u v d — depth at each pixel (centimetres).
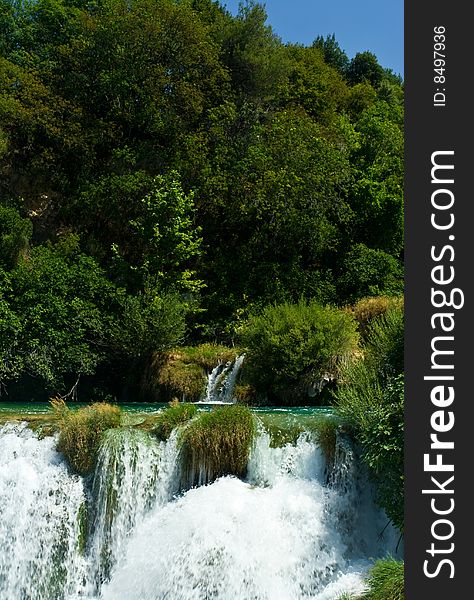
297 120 3084
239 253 2844
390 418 1038
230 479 1145
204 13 3834
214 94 3194
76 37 3275
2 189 2758
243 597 984
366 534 1091
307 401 1844
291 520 1072
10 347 2128
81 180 2822
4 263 2330
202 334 2545
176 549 1037
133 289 2492
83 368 2178
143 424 1251
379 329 1236
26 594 1112
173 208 2594
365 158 3356
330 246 2928
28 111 2770
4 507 1159
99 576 1106
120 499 1141
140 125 2994
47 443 1214
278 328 1839
